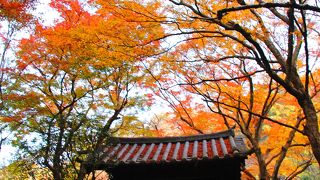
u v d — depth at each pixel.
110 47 8.27
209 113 13.83
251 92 10.90
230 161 8.67
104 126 9.89
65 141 9.09
